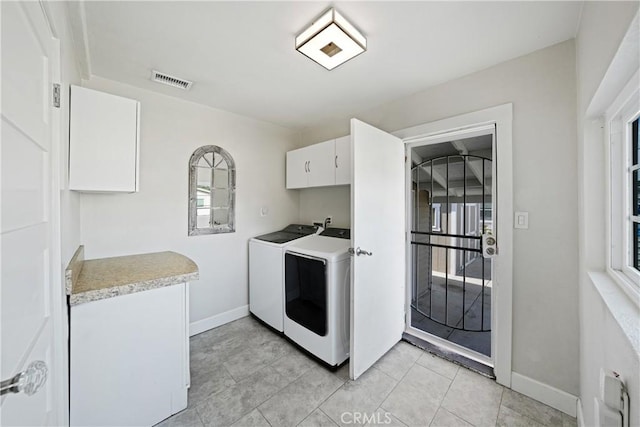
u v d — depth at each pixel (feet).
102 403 4.09
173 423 4.65
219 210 8.63
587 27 3.86
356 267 5.68
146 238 7.13
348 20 4.37
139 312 4.42
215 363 6.49
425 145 7.45
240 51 5.33
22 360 2.13
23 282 2.20
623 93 3.31
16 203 2.08
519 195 5.40
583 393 4.39
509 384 5.51
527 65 5.29
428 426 4.60
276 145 10.29
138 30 4.65
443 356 6.67
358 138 5.66
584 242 4.32
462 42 4.97
